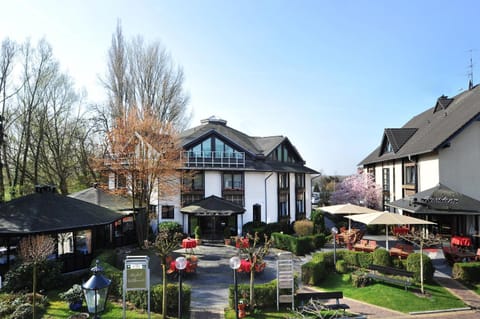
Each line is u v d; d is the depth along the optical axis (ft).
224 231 100.68
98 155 105.50
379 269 56.75
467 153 78.95
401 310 46.16
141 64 120.26
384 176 115.85
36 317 40.34
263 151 121.29
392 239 96.07
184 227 102.73
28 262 51.44
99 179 123.24
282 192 117.60
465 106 86.74
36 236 54.85
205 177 105.09
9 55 108.06
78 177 135.85
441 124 90.12
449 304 47.98
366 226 110.52
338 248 84.69
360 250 71.61
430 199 70.64
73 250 63.77
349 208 82.12
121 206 88.69
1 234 54.95
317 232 100.22
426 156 85.15
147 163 82.58
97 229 80.69
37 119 117.50
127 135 84.99
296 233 104.63
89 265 64.64
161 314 43.52
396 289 52.80
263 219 110.42
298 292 51.98
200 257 78.43
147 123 85.25
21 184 111.65
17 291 48.96
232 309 45.47
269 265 70.90
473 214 69.92
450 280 57.41
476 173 78.89
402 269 58.80
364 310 46.37
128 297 46.88
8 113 110.42
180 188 99.19
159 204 103.76
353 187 123.24
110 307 44.98
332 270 63.67
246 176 108.68
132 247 88.43
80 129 131.34
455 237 71.92
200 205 97.45
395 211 105.29
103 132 122.31
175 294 44.91
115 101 115.75
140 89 119.85
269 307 46.78
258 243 95.91
